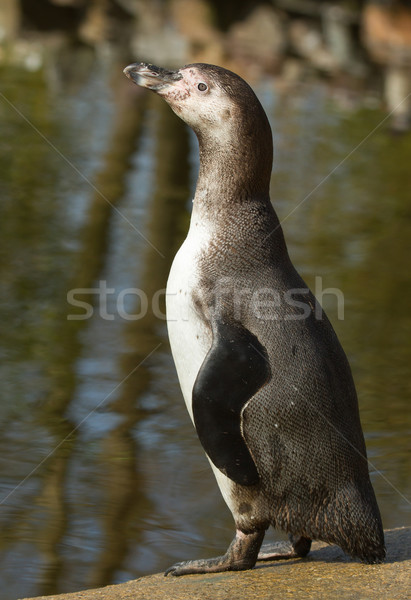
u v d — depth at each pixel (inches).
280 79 1108.5
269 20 1200.2
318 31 1206.3
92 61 1154.0
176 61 1152.8
